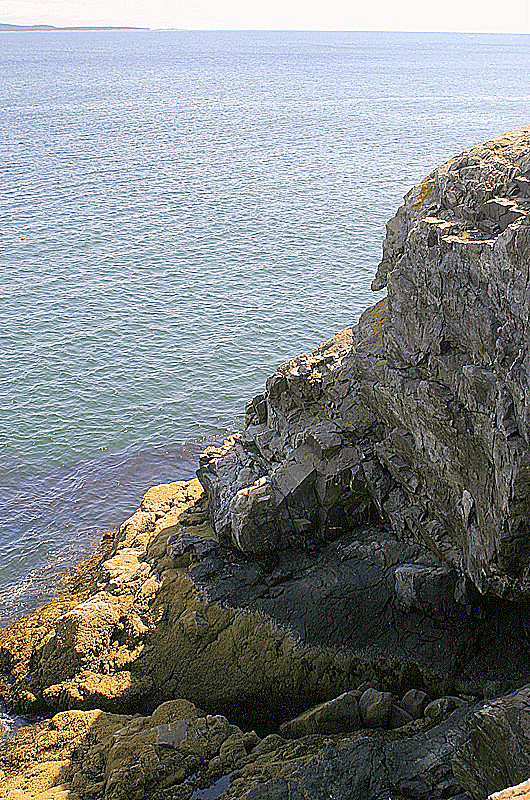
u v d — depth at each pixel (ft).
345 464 77.82
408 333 69.05
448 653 69.46
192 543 82.07
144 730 64.28
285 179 275.59
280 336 149.18
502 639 69.21
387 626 71.87
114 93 604.90
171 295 169.17
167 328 152.46
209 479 88.43
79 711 68.28
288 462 80.69
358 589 74.08
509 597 60.64
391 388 70.69
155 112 475.72
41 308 162.71
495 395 57.06
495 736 51.70
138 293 170.50
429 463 68.69
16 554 94.12
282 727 65.87
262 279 177.78
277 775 58.08
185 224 222.07
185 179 279.69
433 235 65.51
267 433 88.43
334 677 70.38
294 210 233.55
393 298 71.20
